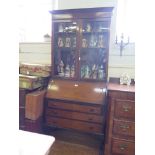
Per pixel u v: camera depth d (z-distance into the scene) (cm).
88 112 231
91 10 235
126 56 261
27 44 313
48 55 303
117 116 212
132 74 261
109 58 267
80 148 244
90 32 255
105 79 246
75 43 262
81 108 234
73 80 259
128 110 207
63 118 246
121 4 259
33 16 314
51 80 268
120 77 260
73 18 248
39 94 253
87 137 272
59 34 274
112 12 238
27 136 105
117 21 262
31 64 287
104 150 224
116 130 214
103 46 252
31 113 249
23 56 318
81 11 240
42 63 308
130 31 258
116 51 264
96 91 236
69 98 240
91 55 264
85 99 233
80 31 249
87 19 242
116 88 218
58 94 249
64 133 285
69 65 277
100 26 254
